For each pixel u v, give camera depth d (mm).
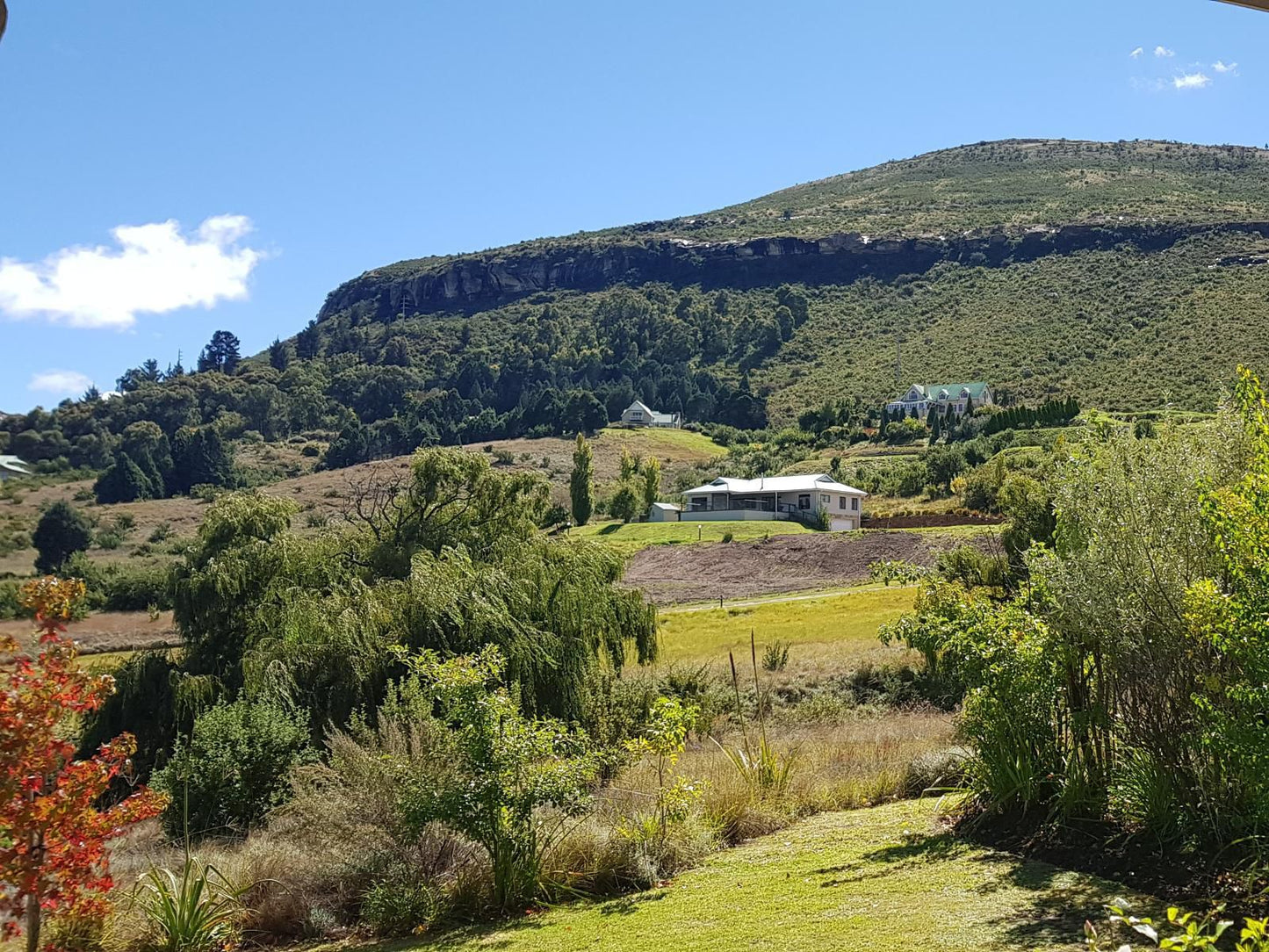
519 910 9422
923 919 6980
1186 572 7707
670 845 10102
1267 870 6461
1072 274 174500
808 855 9586
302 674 18625
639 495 89812
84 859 6227
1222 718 6637
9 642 6309
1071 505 8867
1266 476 6633
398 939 9109
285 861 10602
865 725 19297
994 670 9266
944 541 57688
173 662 21500
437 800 9430
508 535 23953
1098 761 8680
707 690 22875
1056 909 6848
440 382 190250
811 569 59438
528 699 19469
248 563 22391
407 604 19688
